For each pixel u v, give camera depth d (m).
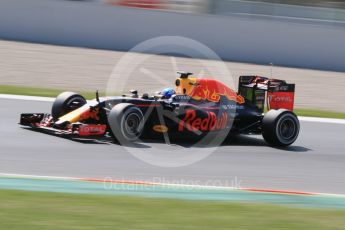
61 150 34.56
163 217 24.84
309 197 30.02
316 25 87.81
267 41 87.31
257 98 42.03
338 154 40.47
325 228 24.88
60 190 27.81
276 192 30.42
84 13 85.38
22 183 28.38
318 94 68.62
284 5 92.12
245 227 24.25
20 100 51.00
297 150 40.38
